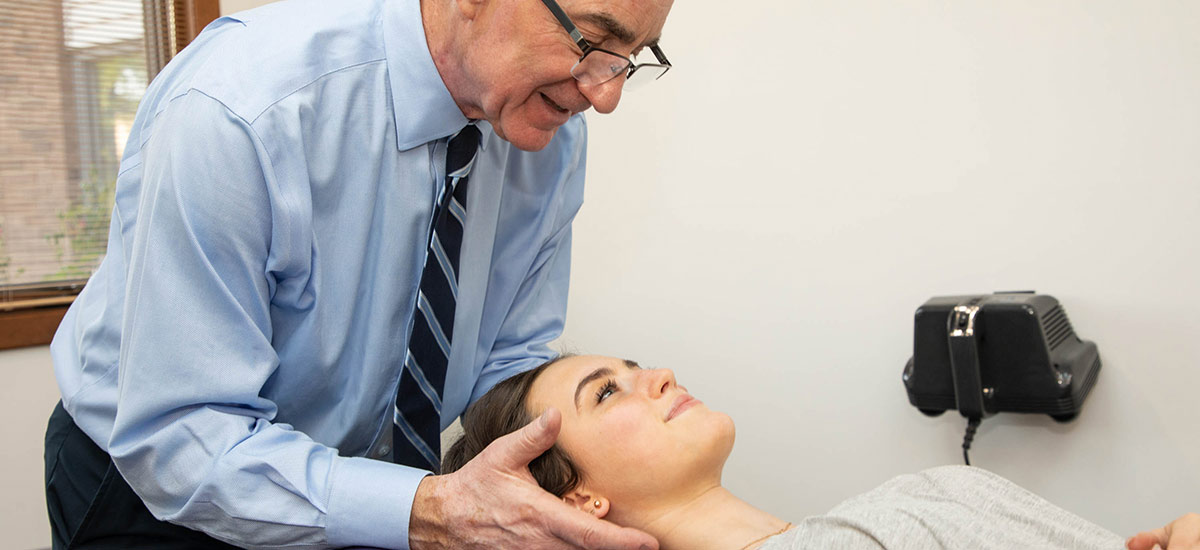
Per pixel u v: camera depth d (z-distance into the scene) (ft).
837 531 3.26
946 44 5.50
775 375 6.35
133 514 3.88
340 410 4.17
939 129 5.58
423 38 3.70
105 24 7.26
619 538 3.08
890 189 5.78
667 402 4.01
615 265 7.00
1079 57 5.11
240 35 3.67
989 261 5.49
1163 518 5.11
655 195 6.76
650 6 3.26
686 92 6.52
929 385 5.26
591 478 4.01
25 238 7.11
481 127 4.05
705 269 6.59
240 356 3.45
